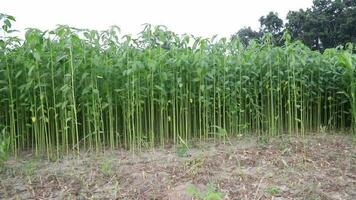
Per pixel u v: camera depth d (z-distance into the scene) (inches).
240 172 167.9
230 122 274.4
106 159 198.4
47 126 228.4
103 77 218.8
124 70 217.6
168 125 264.2
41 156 212.4
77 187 153.1
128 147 235.3
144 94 234.2
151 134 235.1
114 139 253.8
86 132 251.8
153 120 245.0
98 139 223.6
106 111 247.8
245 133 280.2
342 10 863.1
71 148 232.7
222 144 239.3
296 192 144.0
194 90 257.8
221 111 277.9
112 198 140.3
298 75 288.8
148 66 216.7
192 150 223.0
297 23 890.7
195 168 171.3
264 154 199.8
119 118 256.1
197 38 242.4
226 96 262.4
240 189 147.2
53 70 206.4
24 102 225.9
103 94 228.7
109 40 220.5
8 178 167.8
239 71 270.2
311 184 153.1
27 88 193.9
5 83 213.6
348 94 298.0
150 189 147.9
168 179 158.7
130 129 227.9
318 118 319.0
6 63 205.9
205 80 253.8
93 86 212.7
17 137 219.0
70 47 191.6
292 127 304.0
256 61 281.1
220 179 158.4
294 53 265.7
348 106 329.7
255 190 146.2
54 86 213.2
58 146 207.5
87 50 209.2
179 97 246.4
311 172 169.9
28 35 188.5
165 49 244.7
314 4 921.5
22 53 201.2
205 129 260.4
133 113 221.5
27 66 194.7
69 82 204.2
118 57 223.0
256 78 288.7
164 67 235.6
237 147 226.2
